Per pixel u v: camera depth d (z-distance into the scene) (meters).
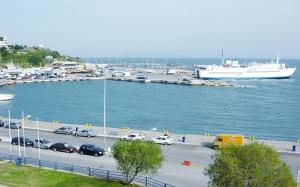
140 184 49.31
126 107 161.50
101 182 49.28
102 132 86.94
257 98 190.50
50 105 165.00
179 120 132.62
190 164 59.97
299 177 51.75
